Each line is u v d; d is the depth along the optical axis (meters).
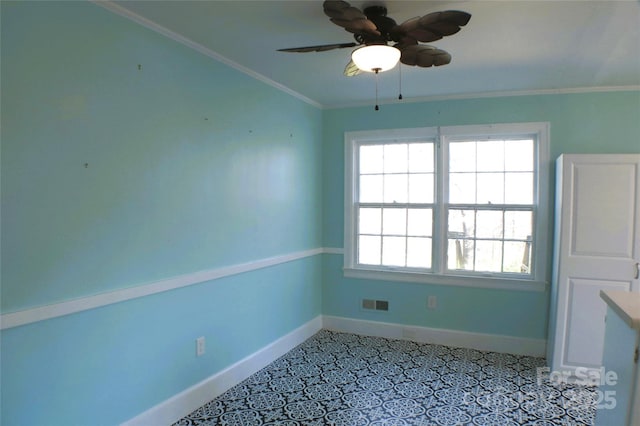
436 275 3.96
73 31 1.93
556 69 3.01
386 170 4.21
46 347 1.86
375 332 4.22
